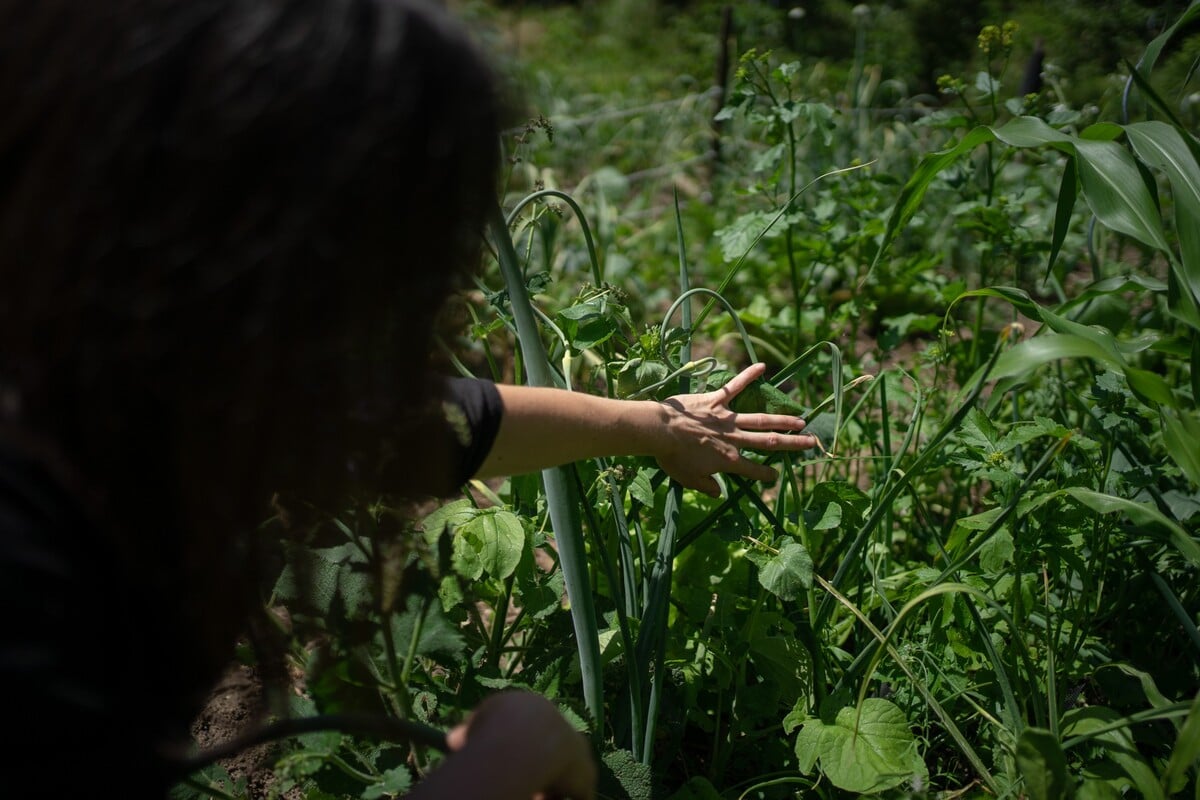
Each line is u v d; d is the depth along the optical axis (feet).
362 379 2.67
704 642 5.23
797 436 4.72
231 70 2.19
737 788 5.21
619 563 5.41
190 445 2.45
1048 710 4.80
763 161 8.71
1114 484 5.26
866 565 5.82
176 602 2.71
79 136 2.17
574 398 4.17
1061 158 10.52
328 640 3.89
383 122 2.29
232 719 5.49
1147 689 4.70
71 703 2.30
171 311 2.26
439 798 2.74
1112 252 11.96
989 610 5.39
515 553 4.74
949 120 8.75
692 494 5.68
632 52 29.96
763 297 10.68
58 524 2.37
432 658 4.12
